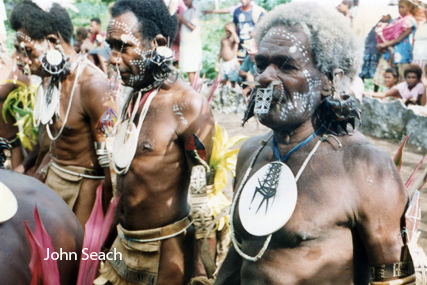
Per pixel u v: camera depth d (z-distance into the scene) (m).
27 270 1.03
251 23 6.48
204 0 7.61
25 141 3.45
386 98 5.52
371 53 5.65
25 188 1.22
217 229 1.99
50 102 2.62
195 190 1.89
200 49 6.09
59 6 2.60
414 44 5.30
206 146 1.89
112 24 1.89
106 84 2.50
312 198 1.25
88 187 2.60
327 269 1.24
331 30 1.27
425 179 1.28
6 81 3.41
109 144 2.38
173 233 1.95
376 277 1.21
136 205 1.95
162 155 1.89
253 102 1.38
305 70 1.27
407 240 1.18
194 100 1.89
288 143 1.36
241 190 1.44
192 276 1.99
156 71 1.91
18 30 2.57
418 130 5.00
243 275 1.38
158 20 1.91
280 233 1.28
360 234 1.23
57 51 2.50
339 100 1.26
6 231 1.04
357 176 1.22
